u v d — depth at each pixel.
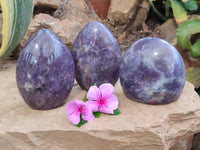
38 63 0.30
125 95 0.37
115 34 0.63
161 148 0.30
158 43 0.33
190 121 0.34
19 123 0.30
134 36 0.64
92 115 0.31
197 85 0.60
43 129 0.29
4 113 0.32
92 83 0.37
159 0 0.70
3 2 0.37
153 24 0.70
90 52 0.35
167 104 0.34
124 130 0.29
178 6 0.62
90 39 0.35
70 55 0.33
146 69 0.32
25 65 0.30
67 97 0.34
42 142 0.30
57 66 0.31
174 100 0.35
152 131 0.29
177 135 0.33
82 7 0.62
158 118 0.31
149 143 0.30
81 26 0.57
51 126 0.30
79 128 0.29
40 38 0.30
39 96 0.31
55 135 0.30
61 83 0.32
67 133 0.29
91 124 0.30
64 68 0.31
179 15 0.61
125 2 0.61
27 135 0.29
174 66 0.32
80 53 0.36
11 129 0.29
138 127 0.29
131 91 0.34
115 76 0.37
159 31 0.64
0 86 0.41
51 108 0.33
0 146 0.31
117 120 0.31
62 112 0.33
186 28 0.57
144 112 0.32
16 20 0.40
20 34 0.43
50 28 0.54
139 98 0.34
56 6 0.61
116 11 0.61
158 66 0.32
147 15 0.67
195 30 0.57
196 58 0.60
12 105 0.35
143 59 0.32
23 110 0.33
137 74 0.32
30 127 0.30
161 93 0.32
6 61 0.56
